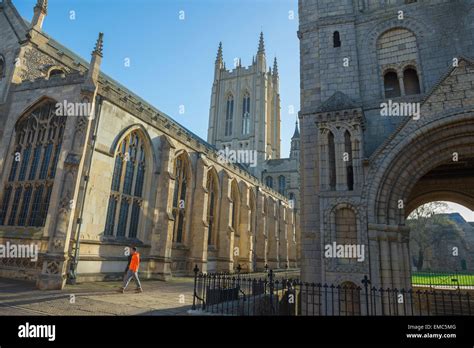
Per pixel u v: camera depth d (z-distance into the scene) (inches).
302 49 800.9
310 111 745.6
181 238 1331.2
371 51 732.7
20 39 1072.2
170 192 1124.5
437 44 683.4
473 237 3097.9
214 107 3767.2
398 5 739.4
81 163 773.9
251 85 3636.8
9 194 920.3
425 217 2576.3
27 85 975.6
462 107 558.6
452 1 695.1
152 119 1144.8
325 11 793.6
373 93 705.6
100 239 890.7
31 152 930.7
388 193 589.0
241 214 1903.3
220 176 1706.4
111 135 956.0
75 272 780.6
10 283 700.0
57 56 1136.2
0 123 959.6
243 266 1825.8
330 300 567.5
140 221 1074.7
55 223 707.4
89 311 441.1
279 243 2497.5
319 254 651.5
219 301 504.7
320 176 628.7
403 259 563.8
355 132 622.5
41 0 1103.0
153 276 1045.8
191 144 1411.2
